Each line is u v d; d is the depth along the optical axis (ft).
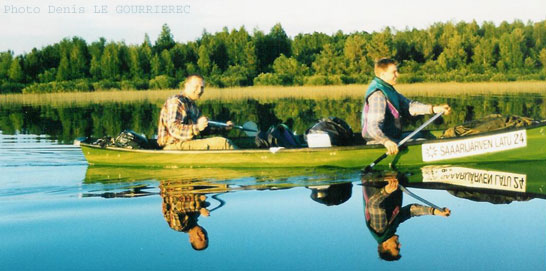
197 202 12.96
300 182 14.90
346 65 127.95
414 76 118.73
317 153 16.75
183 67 146.41
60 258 9.48
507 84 102.73
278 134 18.74
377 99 16.57
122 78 138.82
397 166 16.61
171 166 17.94
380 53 126.11
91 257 9.50
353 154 16.57
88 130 32.89
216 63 149.59
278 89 112.57
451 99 54.13
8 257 9.56
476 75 116.88
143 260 9.33
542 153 16.69
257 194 13.57
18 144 25.30
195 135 18.25
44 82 143.02
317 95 78.69
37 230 11.05
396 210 11.78
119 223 11.42
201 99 70.69
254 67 143.33
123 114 47.19
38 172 17.63
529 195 12.70
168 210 12.32
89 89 128.98
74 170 17.97
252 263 9.09
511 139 16.56
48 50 153.38
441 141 16.44
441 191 13.29
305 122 35.17
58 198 13.78
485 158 16.61
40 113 50.52
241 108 50.21
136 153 18.38
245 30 153.69
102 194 14.12
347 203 12.46
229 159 17.43
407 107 17.97
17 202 13.43
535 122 17.01
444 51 125.90
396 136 17.35
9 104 71.61
